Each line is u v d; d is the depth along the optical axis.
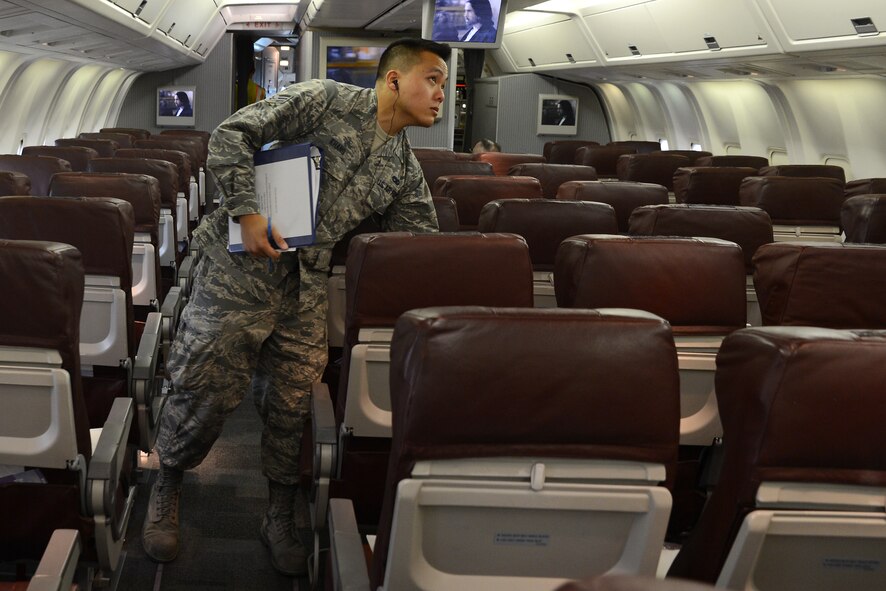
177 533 3.13
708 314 2.62
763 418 1.48
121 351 3.43
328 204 2.82
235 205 2.64
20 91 12.79
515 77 21.27
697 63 14.20
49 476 2.33
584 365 1.47
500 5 11.41
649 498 1.54
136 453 3.55
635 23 15.17
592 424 1.50
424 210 3.03
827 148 13.78
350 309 2.38
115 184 4.57
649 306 2.57
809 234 5.73
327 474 2.62
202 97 20.09
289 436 3.02
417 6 12.71
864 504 1.52
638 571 1.59
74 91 15.76
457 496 1.50
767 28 11.51
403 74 2.77
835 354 1.45
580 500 1.53
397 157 2.90
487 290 2.34
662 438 1.52
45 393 2.20
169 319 4.41
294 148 2.70
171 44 14.55
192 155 10.56
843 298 2.71
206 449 3.05
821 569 1.60
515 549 1.59
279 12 17.98
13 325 2.14
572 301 2.58
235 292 2.86
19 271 2.10
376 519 2.78
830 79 12.49
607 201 4.98
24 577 2.53
